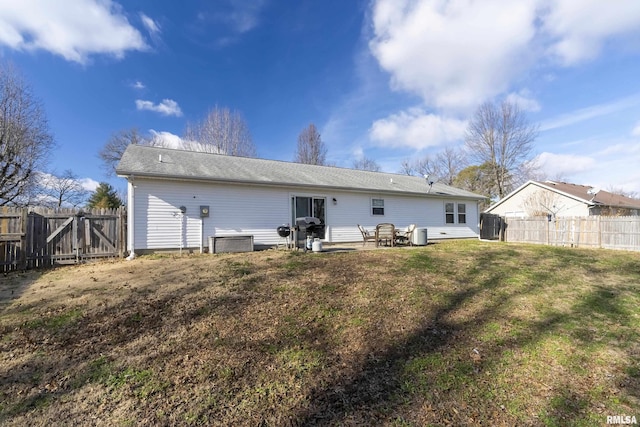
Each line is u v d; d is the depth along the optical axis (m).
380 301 4.93
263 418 2.30
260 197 11.46
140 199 9.37
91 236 8.67
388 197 14.92
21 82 17.08
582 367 3.18
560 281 6.62
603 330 4.12
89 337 3.60
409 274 6.67
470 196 17.52
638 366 3.22
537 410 2.47
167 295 5.02
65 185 24.20
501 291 5.72
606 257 10.25
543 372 3.06
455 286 5.91
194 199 10.21
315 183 12.45
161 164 10.36
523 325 4.21
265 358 3.18
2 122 16.69
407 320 4.24
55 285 5.76
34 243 7.80
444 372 2.99
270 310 4.46
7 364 3.03
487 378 2.92
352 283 5.86
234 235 10.71
